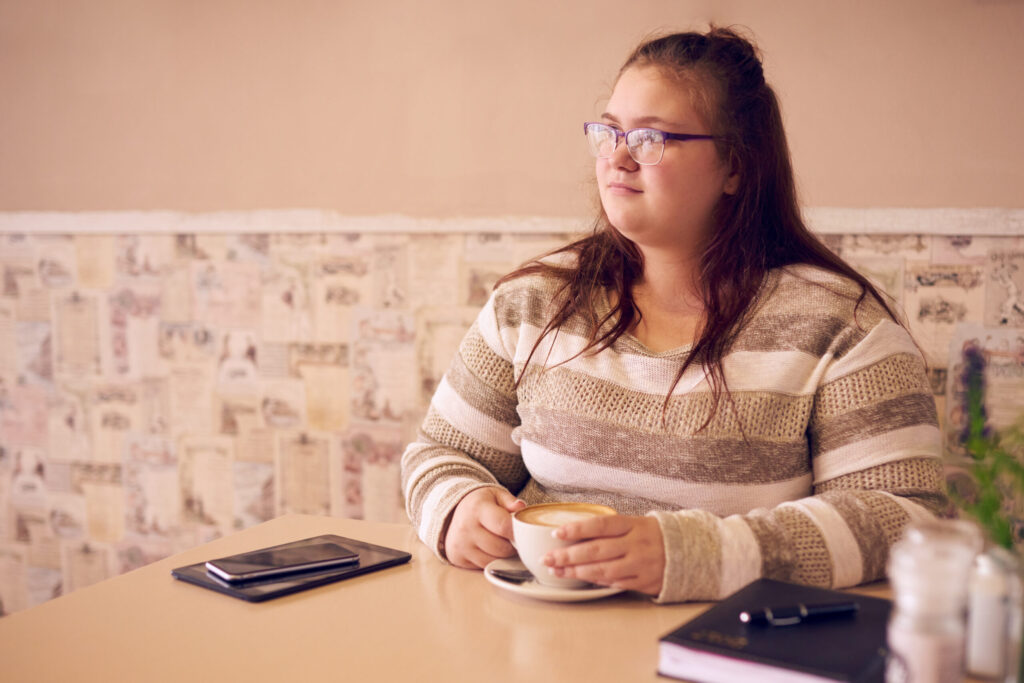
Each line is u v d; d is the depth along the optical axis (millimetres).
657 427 1114
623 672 757
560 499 1199
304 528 1206
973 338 1764
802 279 1161
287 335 2311
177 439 2455
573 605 917
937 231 1768
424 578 1004
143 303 2449
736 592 834
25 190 2537
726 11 1870
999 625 573
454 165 2107
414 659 788
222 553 1102
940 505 1041
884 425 1057
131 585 979
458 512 1062
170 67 2354
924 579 513
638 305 1220
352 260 2225
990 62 1714
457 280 2127
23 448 2627
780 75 1845
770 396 1091
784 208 1213
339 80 2197
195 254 2381
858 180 1813
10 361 2607
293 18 2225
